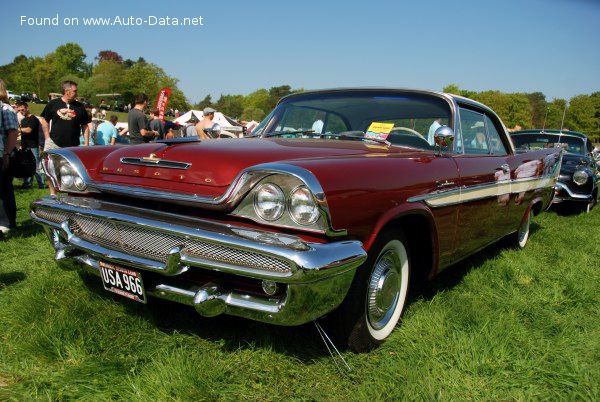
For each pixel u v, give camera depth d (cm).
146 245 228
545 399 214
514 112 8838
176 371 210
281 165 202
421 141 323
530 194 466
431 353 245
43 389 203
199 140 277
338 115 346
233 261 203
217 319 274
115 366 217
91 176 265
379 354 248
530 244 522
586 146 907
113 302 285
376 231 228
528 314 307
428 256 294
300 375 224
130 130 771
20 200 711
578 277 386
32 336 240
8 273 349
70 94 615
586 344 268
